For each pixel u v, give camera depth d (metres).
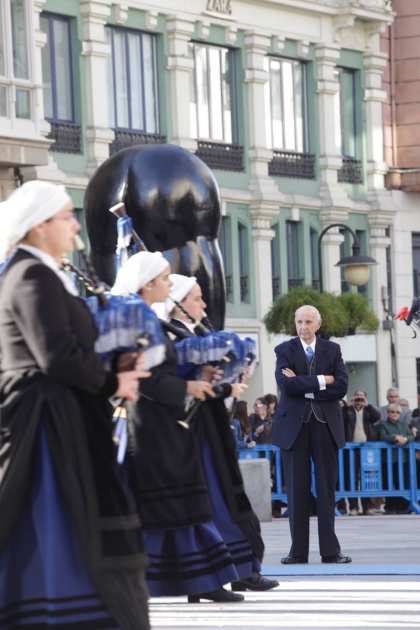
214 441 12.16
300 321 16.97
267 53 45.88
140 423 10.93
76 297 7.92
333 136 48.19
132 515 7.79
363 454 26.69
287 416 16.70
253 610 11.98
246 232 45.47
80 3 40.03
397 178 50.41
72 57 40.06
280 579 14.51
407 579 14.47
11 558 7.75
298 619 11.54
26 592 7.71
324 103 47.78
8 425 7.75
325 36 47.81
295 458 16.61
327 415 16.66
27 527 7.75
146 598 7.77
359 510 27.14
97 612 7.63
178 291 11.91
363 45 49.50
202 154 43.88
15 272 7.72
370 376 49.06
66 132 39.78
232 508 12.15
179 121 42.91
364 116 49.75
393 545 18.97
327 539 16.50
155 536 11.12
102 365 7.79
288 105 47.00
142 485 10.93
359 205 49.03
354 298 35.78
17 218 7.85
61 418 7.73
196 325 11.27
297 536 16.56
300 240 47.25
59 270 8.02
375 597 12.93
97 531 7.65
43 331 7.58
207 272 15.09
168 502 10.95
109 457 7.84
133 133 41.69
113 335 7.96
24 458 7.68
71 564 7.66
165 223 14.92
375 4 48.91
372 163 49.75
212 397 11.12
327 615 11.77
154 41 42.62
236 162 45.16
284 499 26.69
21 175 35.66
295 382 16.64
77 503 7.65
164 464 10.95
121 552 7.68
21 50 34.62
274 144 46.38
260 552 12.34
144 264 10.80
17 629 7.71
